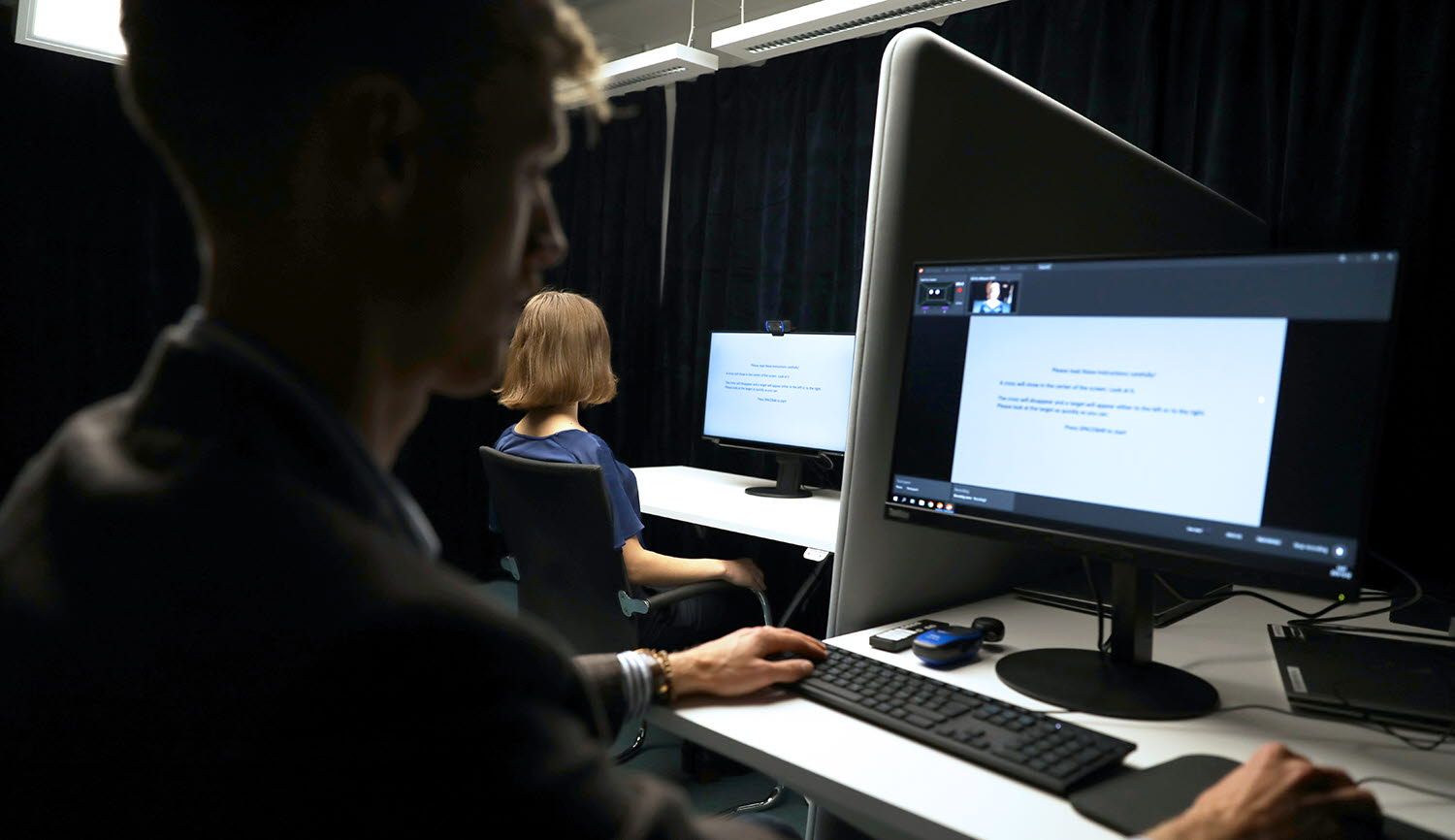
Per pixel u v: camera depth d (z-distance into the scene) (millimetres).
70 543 356
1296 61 2291
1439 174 2066
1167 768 783
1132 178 1593
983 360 1094
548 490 1729
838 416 2594
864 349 1195
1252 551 894
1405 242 2104
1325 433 857
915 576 1292
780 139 3604
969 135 1245
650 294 4094
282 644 324
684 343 3939
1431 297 2057
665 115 4094
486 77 428
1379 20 2152
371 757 320
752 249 3742
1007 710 887
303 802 315
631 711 913
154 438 369
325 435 383
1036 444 1045
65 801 326
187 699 323
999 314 1081
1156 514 954
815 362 2668
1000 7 2998
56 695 333
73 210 3434
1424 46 2096
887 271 1183
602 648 1832
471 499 4480
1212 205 1909
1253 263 906
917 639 1077
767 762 829
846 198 3400
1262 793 655
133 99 414
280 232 407
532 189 484
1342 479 846
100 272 3494
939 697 919
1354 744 874
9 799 330
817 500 2623
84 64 3434
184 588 333
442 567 401
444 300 443
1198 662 1125
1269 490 886
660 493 2664
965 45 3074
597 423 4168
